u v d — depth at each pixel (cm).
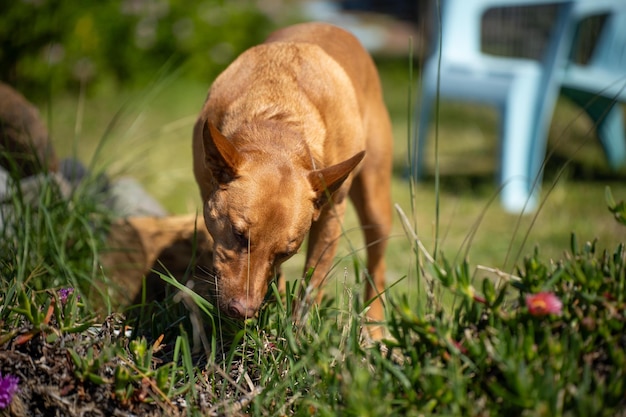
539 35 379
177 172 270
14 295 131
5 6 352
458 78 295
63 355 118
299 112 154
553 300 108
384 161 182
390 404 108
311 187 141
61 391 116
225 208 137
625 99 287
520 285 114
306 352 120
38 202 172
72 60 372
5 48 354
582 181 300
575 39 332
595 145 348
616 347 109
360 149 167
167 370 116
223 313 136
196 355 135
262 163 140
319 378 119
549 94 275
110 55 390
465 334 109
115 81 392
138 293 167
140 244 169
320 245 160
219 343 136
